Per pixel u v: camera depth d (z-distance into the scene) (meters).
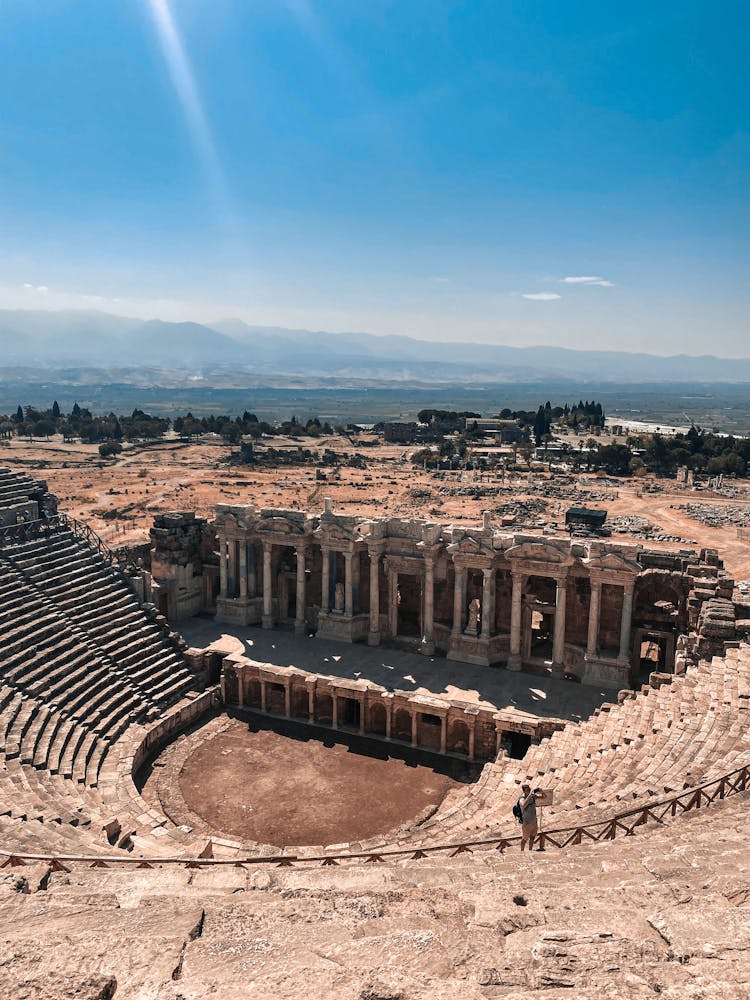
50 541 55.31
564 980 9.66
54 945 10.40
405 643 59.91
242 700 52.78
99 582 53.88
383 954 10.40
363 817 39.53
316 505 141.00
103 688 46.44
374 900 12.73
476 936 11.13
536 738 44.22
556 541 52.62
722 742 28.48
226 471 191.00
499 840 20.80
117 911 12.02
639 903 12.53
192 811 39.84
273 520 61.53
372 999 9.02
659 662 56.34
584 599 54.78
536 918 11.73
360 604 62.56
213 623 64.44
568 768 34.41
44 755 37.53
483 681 52.62
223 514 63.56
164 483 167.62
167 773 43.75
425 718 47.84
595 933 11.04
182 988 9.28
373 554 58.38
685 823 20.33
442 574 58.31
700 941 10.70
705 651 42.88
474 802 35.72
